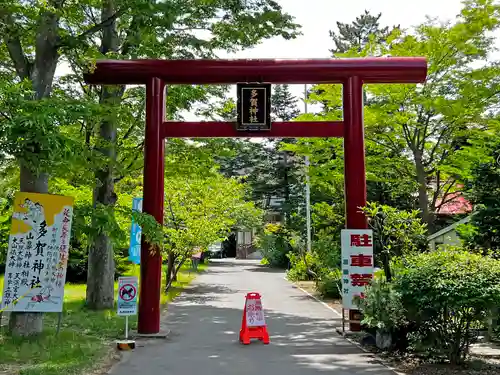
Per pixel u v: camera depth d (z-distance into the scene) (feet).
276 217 148.56
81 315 40.55
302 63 36.60
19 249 28.25
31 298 28.22
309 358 26.91
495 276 23.38
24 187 29.68
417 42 45.70
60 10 28.96
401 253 32.89
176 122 36.83
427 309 24.66
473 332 25.20
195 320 40.68
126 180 55.42
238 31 38.75
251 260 151.53
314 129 37.06
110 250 46.24
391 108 45.55
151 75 36.58
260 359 26.71
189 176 51.88
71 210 29.37
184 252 62.13
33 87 30.27
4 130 21.95
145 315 34.12
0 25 28.76
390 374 23.36
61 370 23.08
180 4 34.71
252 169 142.10
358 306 30.27
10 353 25.55
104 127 43.21
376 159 53.01
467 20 43.19
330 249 61.62
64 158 24.00
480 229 40.04
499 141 43.60
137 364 25.54
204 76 36.60
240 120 36.63
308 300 54.39
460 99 42.63
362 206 35.73
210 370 24.26
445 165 49.96
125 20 42.83
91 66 31.73
